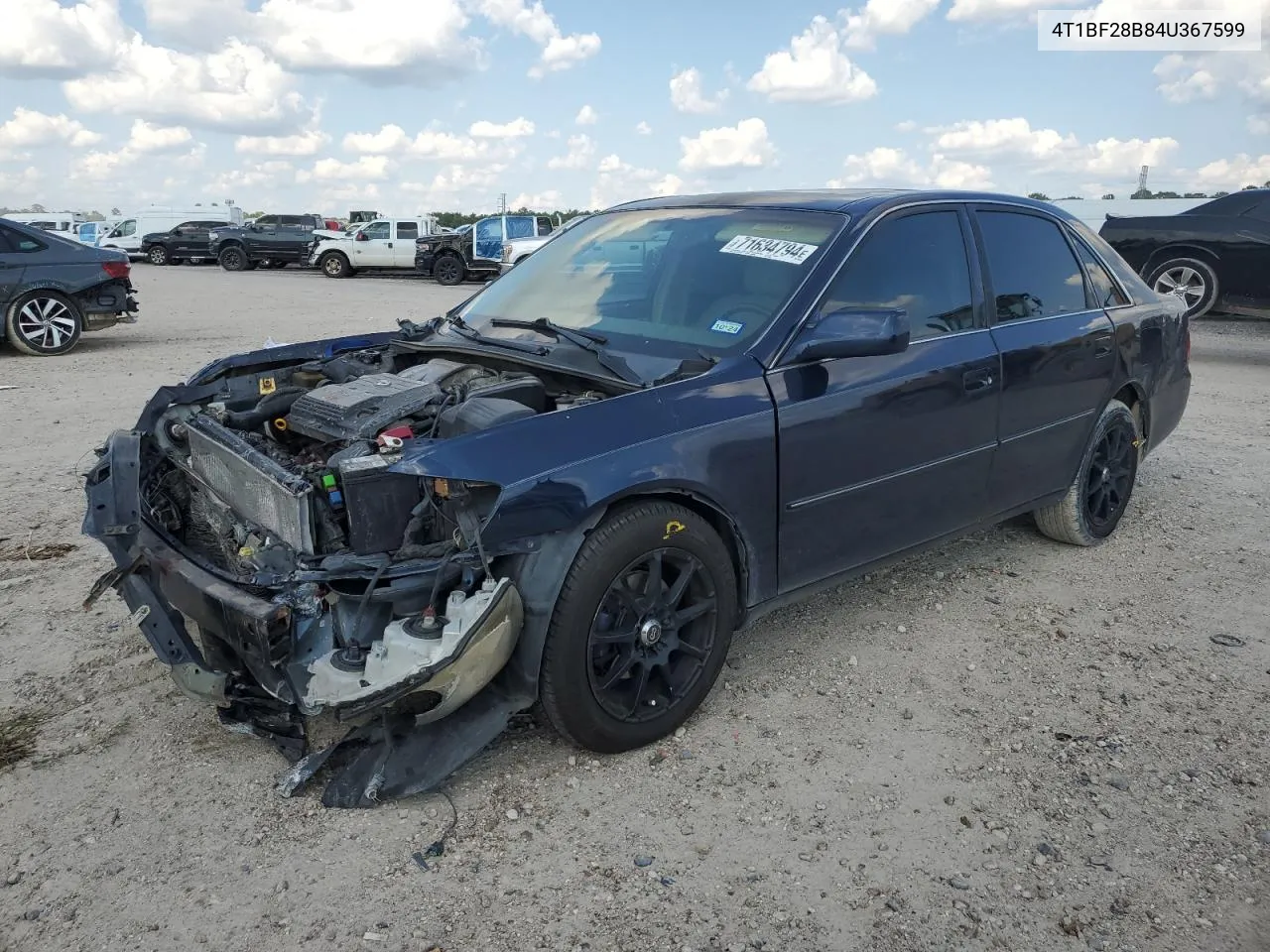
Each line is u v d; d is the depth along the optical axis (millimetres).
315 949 2301
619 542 2850
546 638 2781
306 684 2656
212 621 2783
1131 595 4367
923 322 3760
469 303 4273
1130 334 4785
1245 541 5039
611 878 2549
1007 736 3229
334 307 16922
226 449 3127
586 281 3939
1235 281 11391
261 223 37688
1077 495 4707
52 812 2770
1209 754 3135
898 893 2510
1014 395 4082
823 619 4090
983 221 4176
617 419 2900
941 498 3895
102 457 3377
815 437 3318
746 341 3312
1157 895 2514
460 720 2902
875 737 3215
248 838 2674
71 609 4039
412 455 2635
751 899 2480
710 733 3227
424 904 2443
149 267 34469
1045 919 2432
